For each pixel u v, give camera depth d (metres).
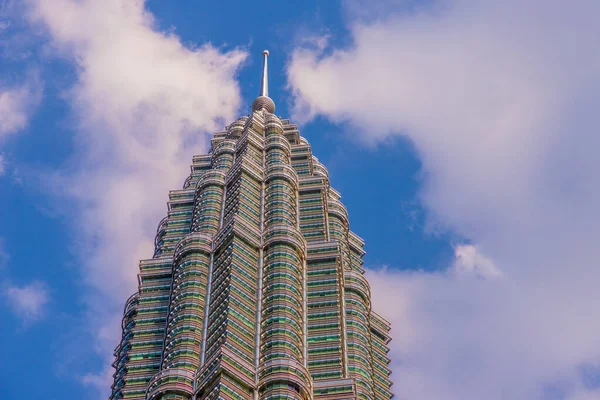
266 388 164.12
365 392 184.50
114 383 190.62
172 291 199.25
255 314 185.12
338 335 187.38
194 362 176.00
